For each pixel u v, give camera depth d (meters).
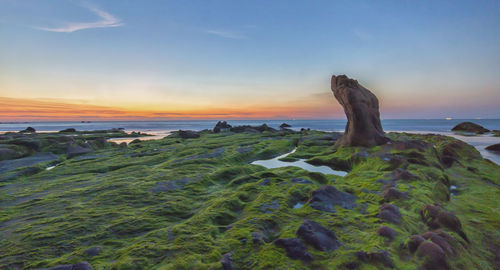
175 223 9.23
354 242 6.83
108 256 6.77
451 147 22.69
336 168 20.42
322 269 5.79
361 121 23.88
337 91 27.16
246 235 7.42
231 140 39.47
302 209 9.42
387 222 8.05
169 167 19.77
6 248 7.47
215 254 6.43
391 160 17.72
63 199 12.48
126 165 22.30
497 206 10.84
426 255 6.12
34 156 28.16
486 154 29.17
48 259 6.79
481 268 6.23
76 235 8.23
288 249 6.43
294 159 24.39
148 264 6.15
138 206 11.12
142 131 99.94
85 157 27.59
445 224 8.03
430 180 13.72
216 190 13.74
